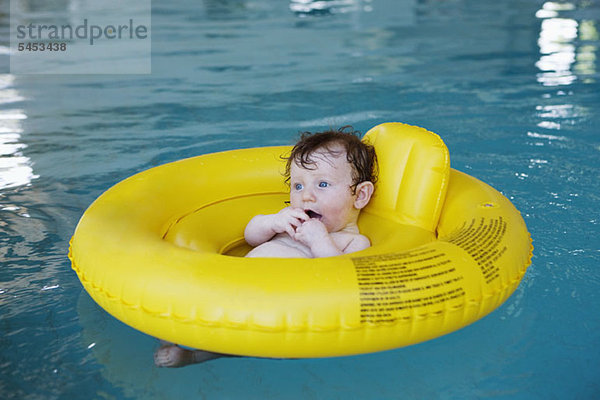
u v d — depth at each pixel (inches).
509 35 291.0
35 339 80.9
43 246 106.3
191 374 75.0
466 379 73.9
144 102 194.2
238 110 183.5
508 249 80.4
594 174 133.1
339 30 310.3
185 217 98.5
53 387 72.2
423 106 184.2
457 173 103.8
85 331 82.8
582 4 375.2
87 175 137.3
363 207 100.0
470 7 375.6
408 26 317.7
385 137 100.5
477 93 197.8
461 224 86.9
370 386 72.9
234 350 70.5
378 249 83.7
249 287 68.7
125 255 76.1
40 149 153.9
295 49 267.9
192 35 305.0
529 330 82.5
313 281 69.2
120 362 76.8
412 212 94.0
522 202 120.0
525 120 170.1
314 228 87.3
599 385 72.4
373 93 199.0
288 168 100.4
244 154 112.5
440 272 72.6
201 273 70.8
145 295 71.1
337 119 172.6
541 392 71.5
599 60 239.9
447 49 263.4
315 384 73.4
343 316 67.9
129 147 154.2
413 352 78.3
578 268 97.0
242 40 289.9
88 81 222.8
